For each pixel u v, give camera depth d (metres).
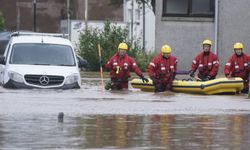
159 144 16.94
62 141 17.20
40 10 131.38
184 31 65.06
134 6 103.69
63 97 31.44
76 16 124.62
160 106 27.27
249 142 17.41
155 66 37.00
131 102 29.16
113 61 37.94
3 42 74.69
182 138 18.00
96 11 124.44
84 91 36.03
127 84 38.34
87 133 18.69
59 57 38.50
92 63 64.44
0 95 32.00
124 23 82.44
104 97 32.00
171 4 65.12
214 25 64.81
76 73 37.47
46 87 36.59
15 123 20.62
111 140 17.48
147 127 20.16
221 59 65.00
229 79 35.84
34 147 16.27
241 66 38.31
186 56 65.25
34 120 21.45
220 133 19.05
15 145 16.55
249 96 33.59
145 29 97.69
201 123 21.33
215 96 34.34
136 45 66.50
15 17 132.00
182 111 25.25
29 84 36.53
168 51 36.84
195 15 64.88
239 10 65.00
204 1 64.94
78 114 23.56
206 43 38.41
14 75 36.56
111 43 65.06
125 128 19.86
